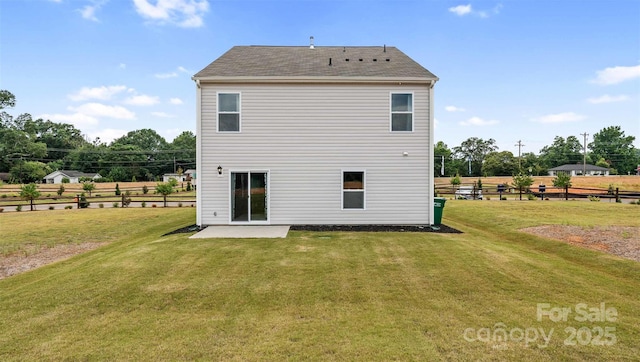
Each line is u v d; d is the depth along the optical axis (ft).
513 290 16.47
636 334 11.91
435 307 14.39
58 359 10.50
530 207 54.80
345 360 10.22
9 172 184.55
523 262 21.45
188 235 30.63
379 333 12.00
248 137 35.01
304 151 35.22
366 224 35.42
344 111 35.24
